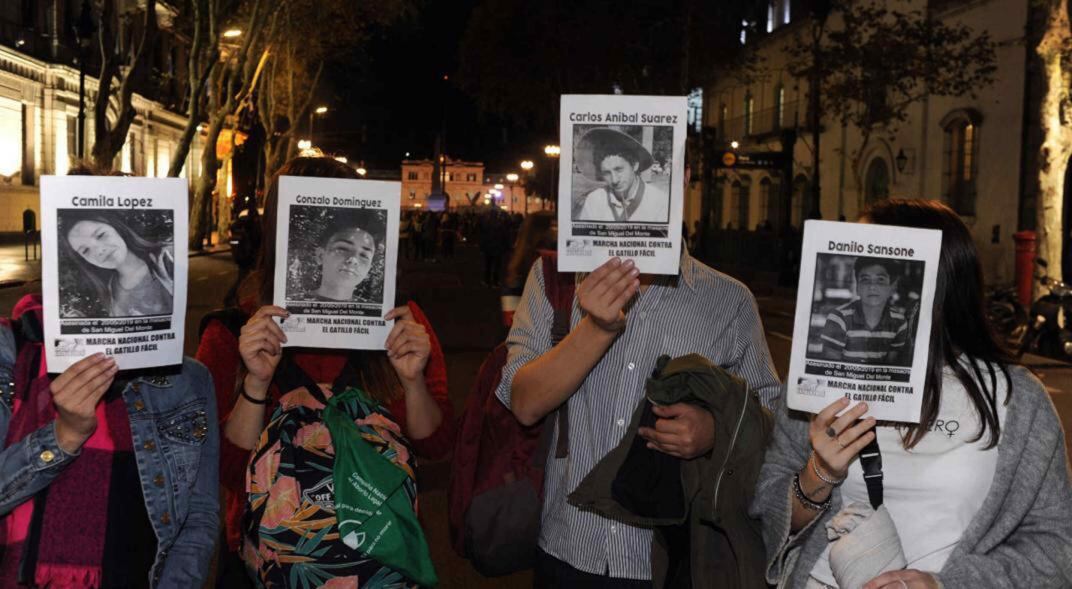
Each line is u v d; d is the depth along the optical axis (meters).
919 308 2.34
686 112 2.67
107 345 2.42
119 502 2.57
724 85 46.19
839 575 2.31
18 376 2.52
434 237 45.84
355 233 2.90
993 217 24.62
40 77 40.88
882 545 2.28
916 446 2.40
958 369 2.40
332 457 2.80
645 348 3.03
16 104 39.34
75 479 2.54
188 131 32.59
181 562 2.70
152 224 2.46
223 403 3.09
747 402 2.83
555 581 3.04
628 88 36.97
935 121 27.31
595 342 2.71
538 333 3.10
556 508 3.06
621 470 2.88
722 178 45.72
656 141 2.68
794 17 38.41
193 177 60.69
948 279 2.44
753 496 2.66
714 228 44.00
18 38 39.09
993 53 24.36
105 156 28.19
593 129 2.69
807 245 2.35
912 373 2.33
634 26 33.53
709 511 2.79
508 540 3.05
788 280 28.48
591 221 2.69
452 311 19.95
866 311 2.34
